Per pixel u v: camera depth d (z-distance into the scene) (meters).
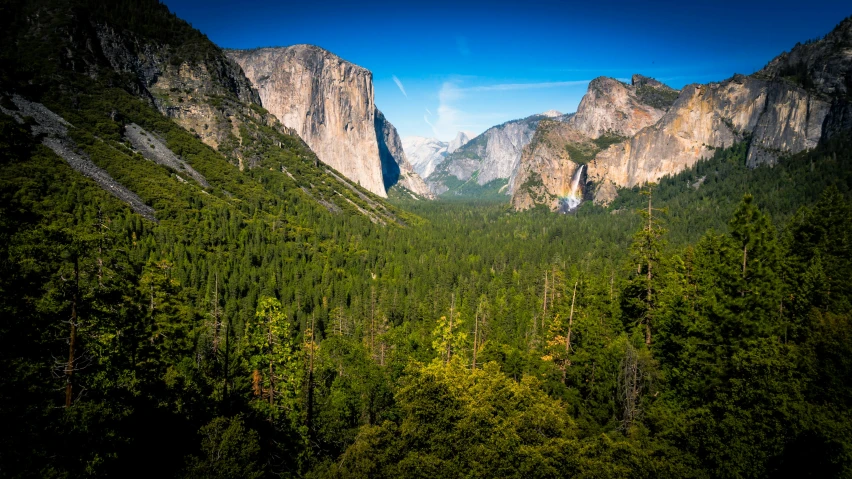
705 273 39.59
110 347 31.30
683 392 31.50
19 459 17.66
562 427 27.66
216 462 27.73
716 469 23.66
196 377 40.62
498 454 24.78
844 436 23.27
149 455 27.59
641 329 41.00
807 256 44.62
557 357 41.81
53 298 22.28
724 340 32.41
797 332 35.97
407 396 29.69
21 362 19.05
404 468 25.41
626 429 30.20
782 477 22.27
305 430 40.41
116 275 30.81
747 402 25.17
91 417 21.30
